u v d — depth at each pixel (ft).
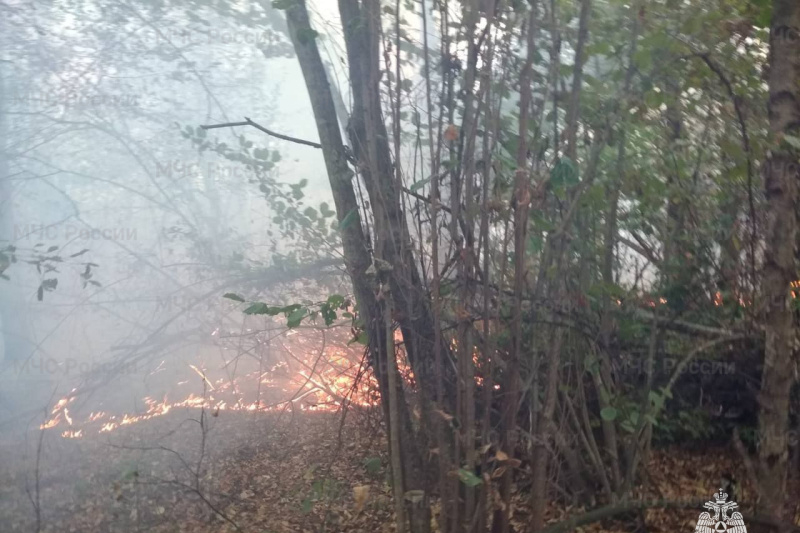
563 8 14.40
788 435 14.98
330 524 18.33
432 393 13.38
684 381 19.49
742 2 16.12
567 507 16.97
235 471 22.58
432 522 15.23
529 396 14.42
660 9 15.58
